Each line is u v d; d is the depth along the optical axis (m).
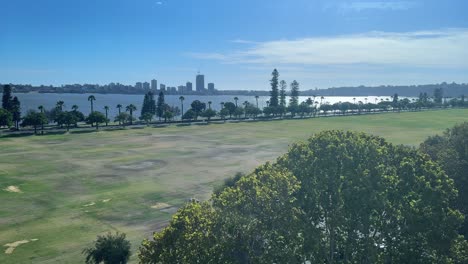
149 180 69.00
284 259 27.28
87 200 57.69
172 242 28.47
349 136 36.91
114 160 85.25
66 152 93.88
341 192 30.59
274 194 28.75
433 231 30.02
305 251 28.88
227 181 56.56
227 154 92.50
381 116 194.88
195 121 167.12
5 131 129.88
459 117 186.50
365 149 33.59
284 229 28.28
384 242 31.48
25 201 56.97
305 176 32.38
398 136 119.25
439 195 30.92
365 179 30.84
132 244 42.66
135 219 50.31
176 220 29.30
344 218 30.42
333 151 33.16
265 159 86.81
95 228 47.19
